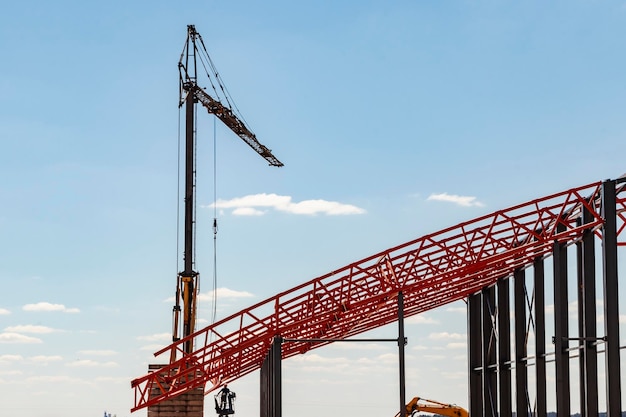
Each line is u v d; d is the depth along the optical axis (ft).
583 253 169.99
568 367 172.76
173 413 219.82
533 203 172.65
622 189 165.99
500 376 223.51
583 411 169.07
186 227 270.87
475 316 245.86
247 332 196.03
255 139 359.66
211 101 316.19
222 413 250.98
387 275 189.26
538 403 191.21
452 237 180.65
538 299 195.00
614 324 160.15
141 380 202.90
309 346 229.86
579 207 175.73
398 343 179.73
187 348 262.47
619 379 158.61
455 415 294.46
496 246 195.93
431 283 179.11
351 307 183.83
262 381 287.07
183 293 268.41
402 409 176.86
